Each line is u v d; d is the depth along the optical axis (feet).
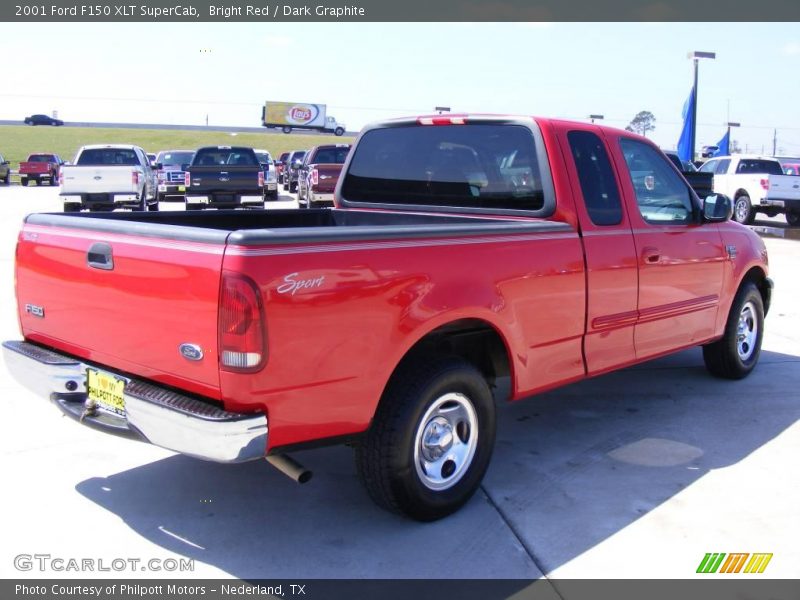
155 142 269.03
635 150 16.22
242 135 303.27
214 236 9.78
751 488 13.76
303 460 14.83
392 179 17.17
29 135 281.95
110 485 13.48
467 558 11.27
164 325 10.42
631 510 12.84
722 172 70.03
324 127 310.65
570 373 14.55
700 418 17.52
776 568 11.09
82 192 58.75
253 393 9.73
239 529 12.05
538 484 13.83
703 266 17.62
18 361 12.84
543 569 11.00
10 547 11.38
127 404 10.66
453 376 11.87
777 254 46.75
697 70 79.15
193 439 9.84
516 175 14.80
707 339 18.63
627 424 17.10
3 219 60.95
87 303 11.69
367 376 10.82
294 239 9.96
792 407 18.34
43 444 15.15
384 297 10.88
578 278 14.14
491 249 12.48
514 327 12.96
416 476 11.66
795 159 94.84
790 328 26.96
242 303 9.50
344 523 12.28
